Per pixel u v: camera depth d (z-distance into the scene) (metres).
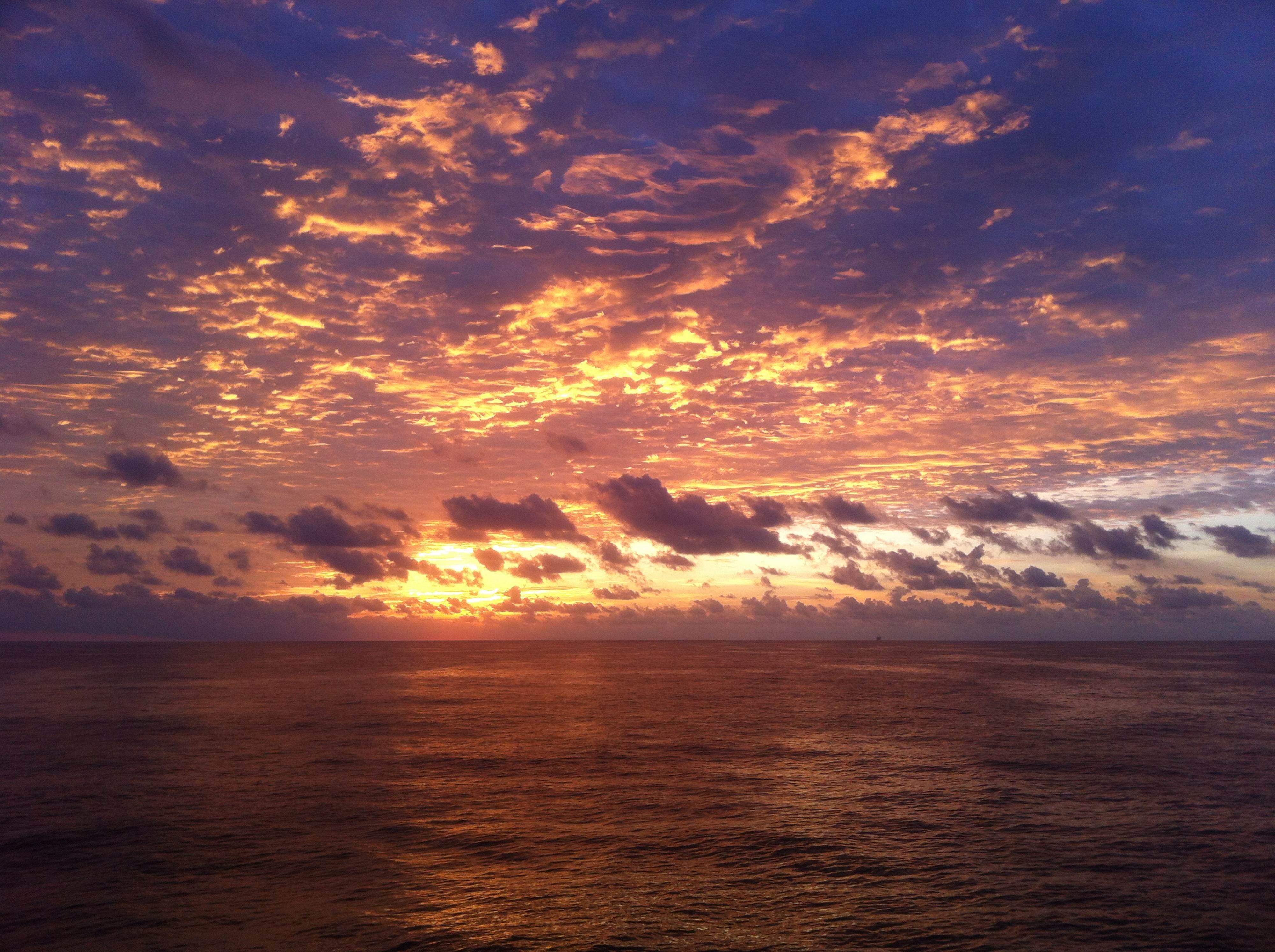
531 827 25.12
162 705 62.56
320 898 19.12
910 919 17.73
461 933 17.08
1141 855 22.11
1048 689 75.62
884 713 56.19
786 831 24.61
